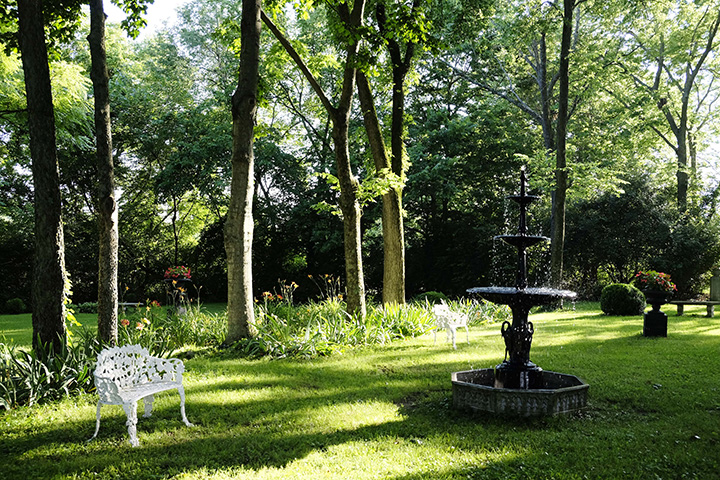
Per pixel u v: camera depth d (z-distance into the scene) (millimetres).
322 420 5055
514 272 23375
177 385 5035
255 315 11156
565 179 18719
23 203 26719
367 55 10266
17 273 26047
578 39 23109
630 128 22500
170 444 4461
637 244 22672
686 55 24750
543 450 4195
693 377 6691
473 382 6297
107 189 7375
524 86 23203
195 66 27812
